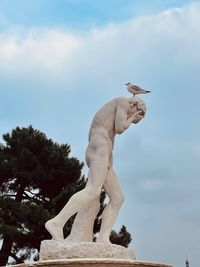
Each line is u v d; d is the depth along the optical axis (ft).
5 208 72.18
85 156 30.55
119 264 24.88
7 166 77.66
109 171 30.12
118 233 72.90
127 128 30.40
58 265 24.68
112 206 29.81
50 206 74.18
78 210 28.71
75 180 77.92
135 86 31.55
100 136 30.01
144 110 31.22
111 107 30.81
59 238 27.81
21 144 79.56
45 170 77.61
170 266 26.71
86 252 26.66
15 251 73.36
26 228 72.49
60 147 79.56
